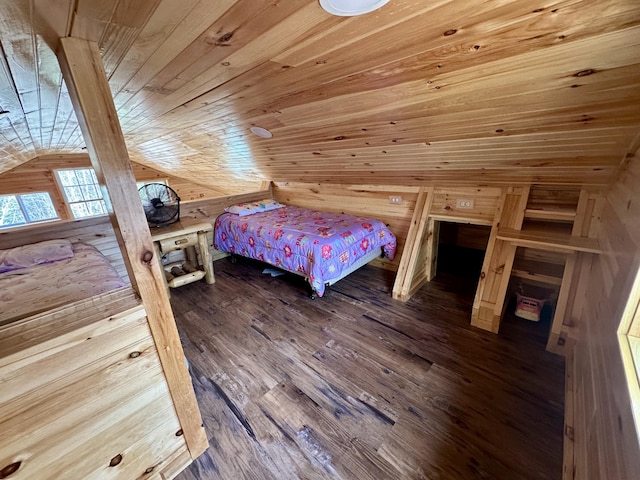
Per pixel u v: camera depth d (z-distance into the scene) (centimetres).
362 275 308
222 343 205
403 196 287
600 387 95
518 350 186
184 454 123
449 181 236
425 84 115
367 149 204
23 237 215
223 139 258
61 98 152
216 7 78
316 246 241
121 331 97
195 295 277
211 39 96
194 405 123
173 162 442
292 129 196
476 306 210
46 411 85
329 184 346
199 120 212
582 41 79
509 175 190
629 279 87
